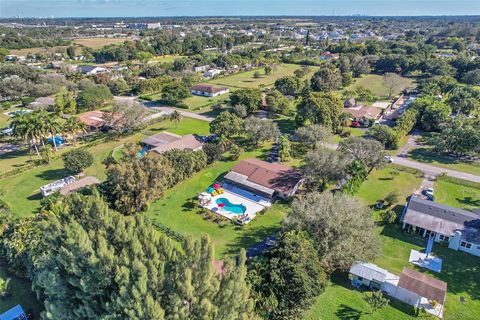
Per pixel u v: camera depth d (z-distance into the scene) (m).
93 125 102.69
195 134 96.31
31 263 41.06
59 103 113.81
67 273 32.53
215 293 30.62
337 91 153.38
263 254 43.94
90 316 29.77
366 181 74.00
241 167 74.94
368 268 45.41
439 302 40.53
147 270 30.27
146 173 61.38
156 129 105.69
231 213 62.41
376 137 91.25
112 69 188.50
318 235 45.06
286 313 37.28
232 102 118.25
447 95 138.75
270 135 89.88
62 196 55.84
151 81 146.88
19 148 90.06
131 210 60.31
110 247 32.34
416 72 186.62
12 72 146.00
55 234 34.31
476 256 51.56
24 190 69.25
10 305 40.91
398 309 41.56
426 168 80.25
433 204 60.00
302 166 69.50
